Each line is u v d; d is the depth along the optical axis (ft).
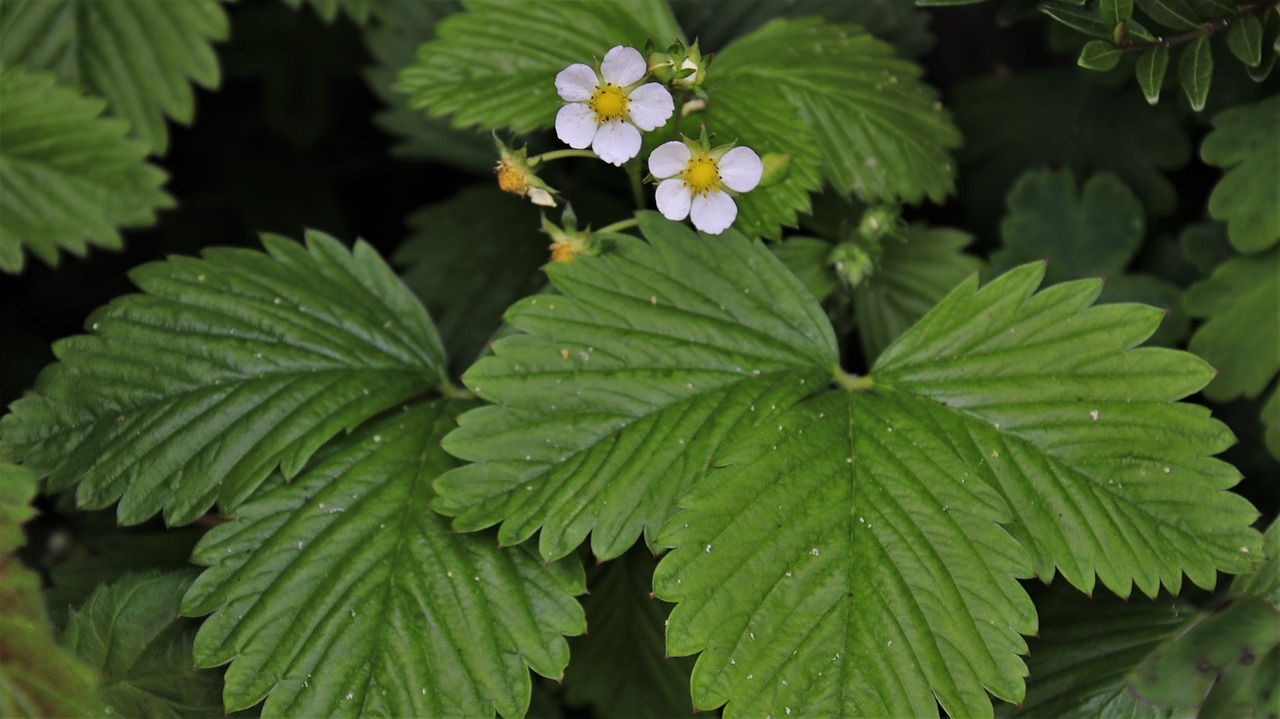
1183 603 1.50
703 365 1.49
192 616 1.45
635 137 1.47
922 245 1.65
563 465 1.46
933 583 1.44
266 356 1.51
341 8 1.89
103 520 1.61
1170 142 1.69
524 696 1.45
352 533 1.48
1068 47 1.70
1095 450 1.47
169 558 1.57
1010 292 1.50
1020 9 1.57
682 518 1.44
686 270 1.50
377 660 1.45
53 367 1.50
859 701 1.43
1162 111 1.70
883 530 1.45
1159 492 1.46
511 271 1.73
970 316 1.50
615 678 1.61
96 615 1.49
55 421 1.49
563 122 1.47
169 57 1.65
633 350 1.49
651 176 1.47
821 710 1.43
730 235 1.51
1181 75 1.51
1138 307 1.48
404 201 1.93
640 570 1.60
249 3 1.89
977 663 1.43
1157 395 1.47
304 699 1.44
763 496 1.45
